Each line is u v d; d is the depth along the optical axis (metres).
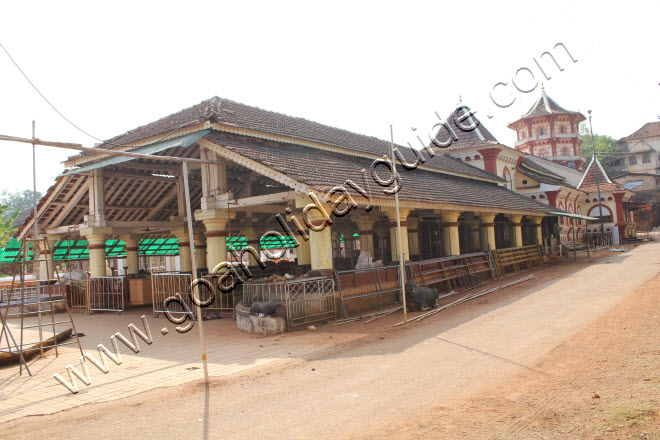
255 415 6.20
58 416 6.57
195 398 7.07
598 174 45.84
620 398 5.67
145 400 7.09
